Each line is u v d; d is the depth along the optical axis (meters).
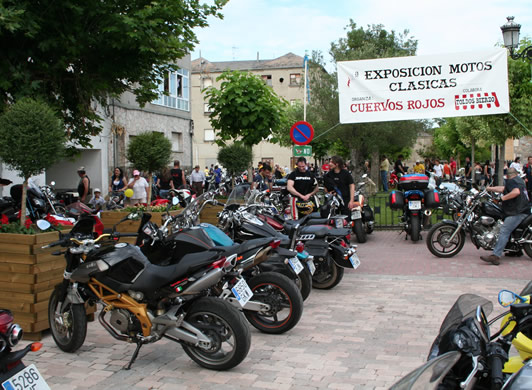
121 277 4.95
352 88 11.57
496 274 8.76
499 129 14.63
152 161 9.55
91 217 5.31
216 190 5.98
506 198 9.42
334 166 10.62
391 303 7.11
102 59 8.87
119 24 7.94
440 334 3.42
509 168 9.58
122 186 17.77
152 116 26.31
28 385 3.13
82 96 9.02
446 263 9.82
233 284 5.27
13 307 5.56
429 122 30.67
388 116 11.47
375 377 4.63
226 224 6.55
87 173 22.47
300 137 11.62
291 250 6.36
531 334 3.82
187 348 4.87
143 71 9.23
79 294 5.18
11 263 5.54
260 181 13.03
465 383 2.74
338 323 6.24
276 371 4.79
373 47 30.02
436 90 11.28
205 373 4.76
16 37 7.89
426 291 7.72
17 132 5.80
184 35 9.20
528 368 2.45
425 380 2.57
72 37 7.92
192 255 4.80
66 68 8.40
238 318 4.64
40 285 5.57
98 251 5.16
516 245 9.73
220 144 12.52
